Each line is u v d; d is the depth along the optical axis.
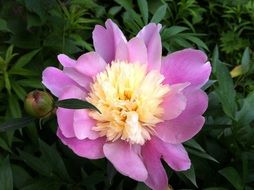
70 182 0.31
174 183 0.33
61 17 0.40
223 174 0.30
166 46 0.41
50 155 0.31
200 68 0.27
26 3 0.38
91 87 0.27
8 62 0.36
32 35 0.40
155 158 0.26
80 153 0.26
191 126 0.26
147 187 0.28
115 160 0.25
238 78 0.43
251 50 0.55
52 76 0.27
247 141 0.32
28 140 0.36
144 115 0.26
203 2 0.57
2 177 0.29
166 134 0.26
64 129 0.26
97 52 0.29
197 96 0.27
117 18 0.51
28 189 0.30
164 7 0.41
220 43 0.56
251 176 0.31
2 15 0.41
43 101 0.28
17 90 0.36
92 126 0.26
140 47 0.27
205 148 0.33
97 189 0.33
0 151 0.35
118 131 0.26
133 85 0.27
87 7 0.45
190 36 0.44
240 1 0.56
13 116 0.35
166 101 0.26
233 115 0.31
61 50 0.39
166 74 0.28
